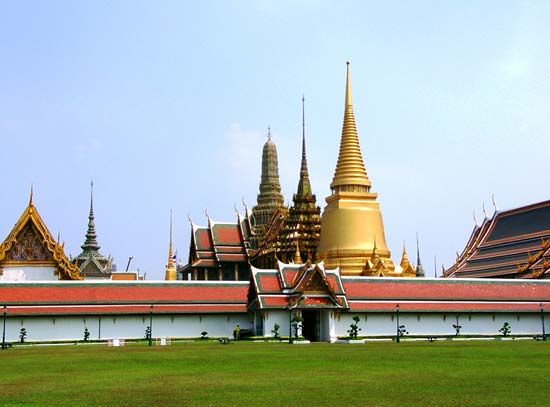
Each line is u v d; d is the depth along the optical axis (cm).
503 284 9494
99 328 8469
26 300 8294
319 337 8544
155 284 8950
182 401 2650
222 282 9206
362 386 3064
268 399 2688
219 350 5894
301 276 8500
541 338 8756
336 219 11931
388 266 11794
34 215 9944
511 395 2756
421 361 4441
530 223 12238
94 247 16425
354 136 12438
